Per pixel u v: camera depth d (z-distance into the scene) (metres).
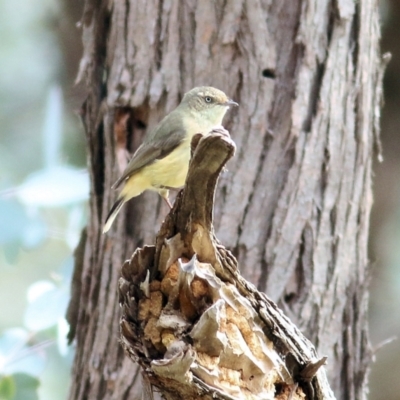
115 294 9.34
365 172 9.40
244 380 5.60
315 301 8.80
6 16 17.31
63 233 12.34
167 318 5.55
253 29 8.99
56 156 12.14
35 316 11.41
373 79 9.61
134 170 9.19
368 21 9.40
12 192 11.66
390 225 13.19
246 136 8.92
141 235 9.41
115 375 9.15
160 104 9.27
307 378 5.90
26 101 17.17
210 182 5.34
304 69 8.97
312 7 9.02
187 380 5.26
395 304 13.37
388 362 13.18
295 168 8.86
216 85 9.07
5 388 11.14
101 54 9.63
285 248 8.76
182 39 9.20
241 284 5.75
